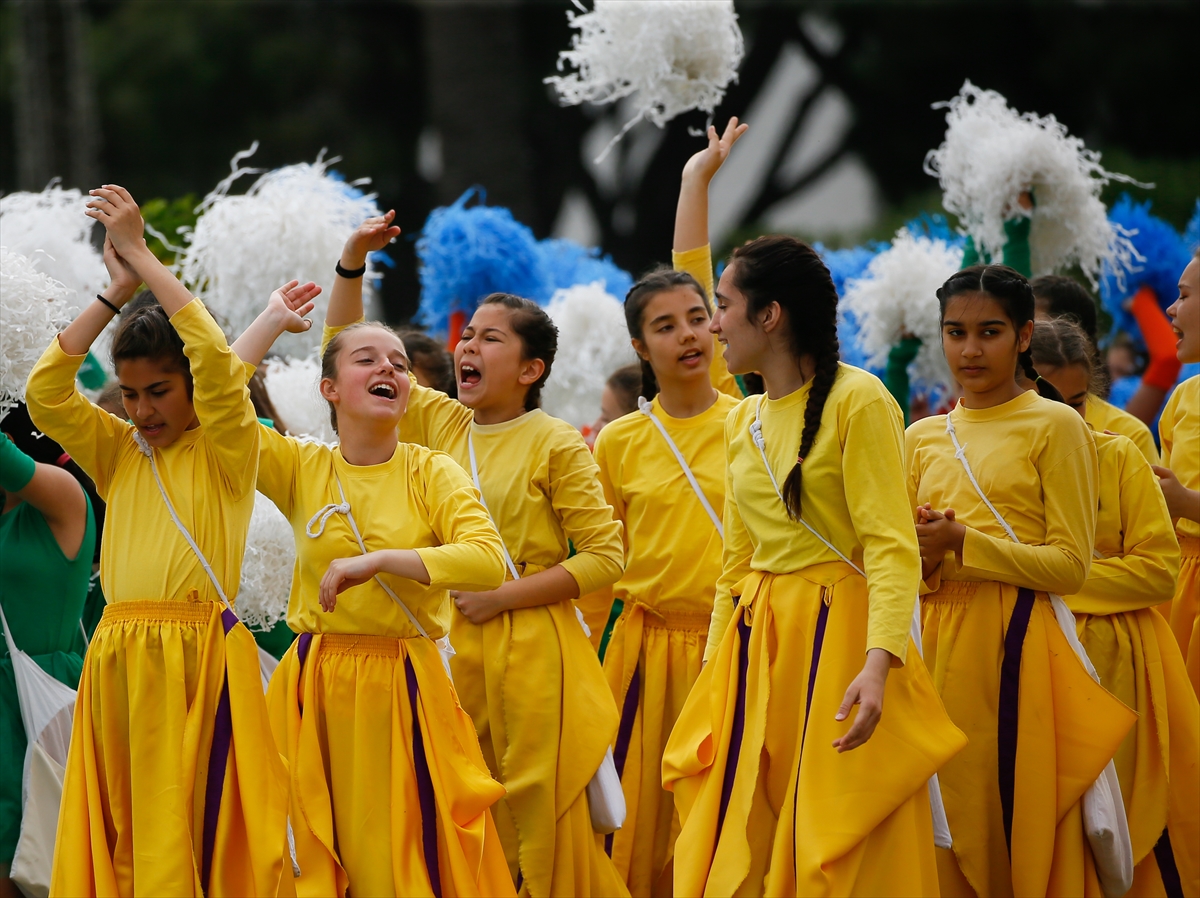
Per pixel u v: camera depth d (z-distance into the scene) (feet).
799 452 47.78
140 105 214.69
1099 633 56.29
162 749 45.91
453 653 52.49
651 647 61.41
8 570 56.34
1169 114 191.11
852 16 201.77
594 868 57.11
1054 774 51.11
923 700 47.67
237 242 73.87
